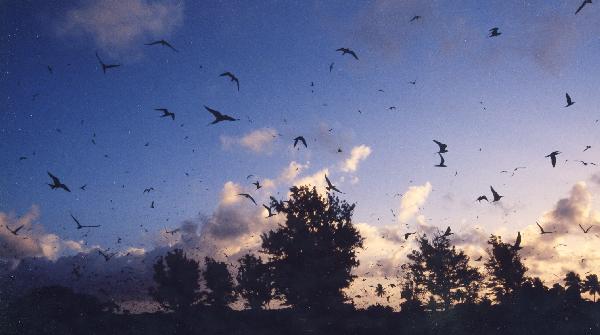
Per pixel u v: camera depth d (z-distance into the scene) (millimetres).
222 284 51438
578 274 60000
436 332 33094
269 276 42000
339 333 33906
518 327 32094
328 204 44281
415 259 50938
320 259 39875
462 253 50531
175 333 35844
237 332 36094
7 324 29547
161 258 50656
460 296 48031
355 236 43344
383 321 36469
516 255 49500
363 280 40500
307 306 39312
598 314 32906
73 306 33438
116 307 36250
